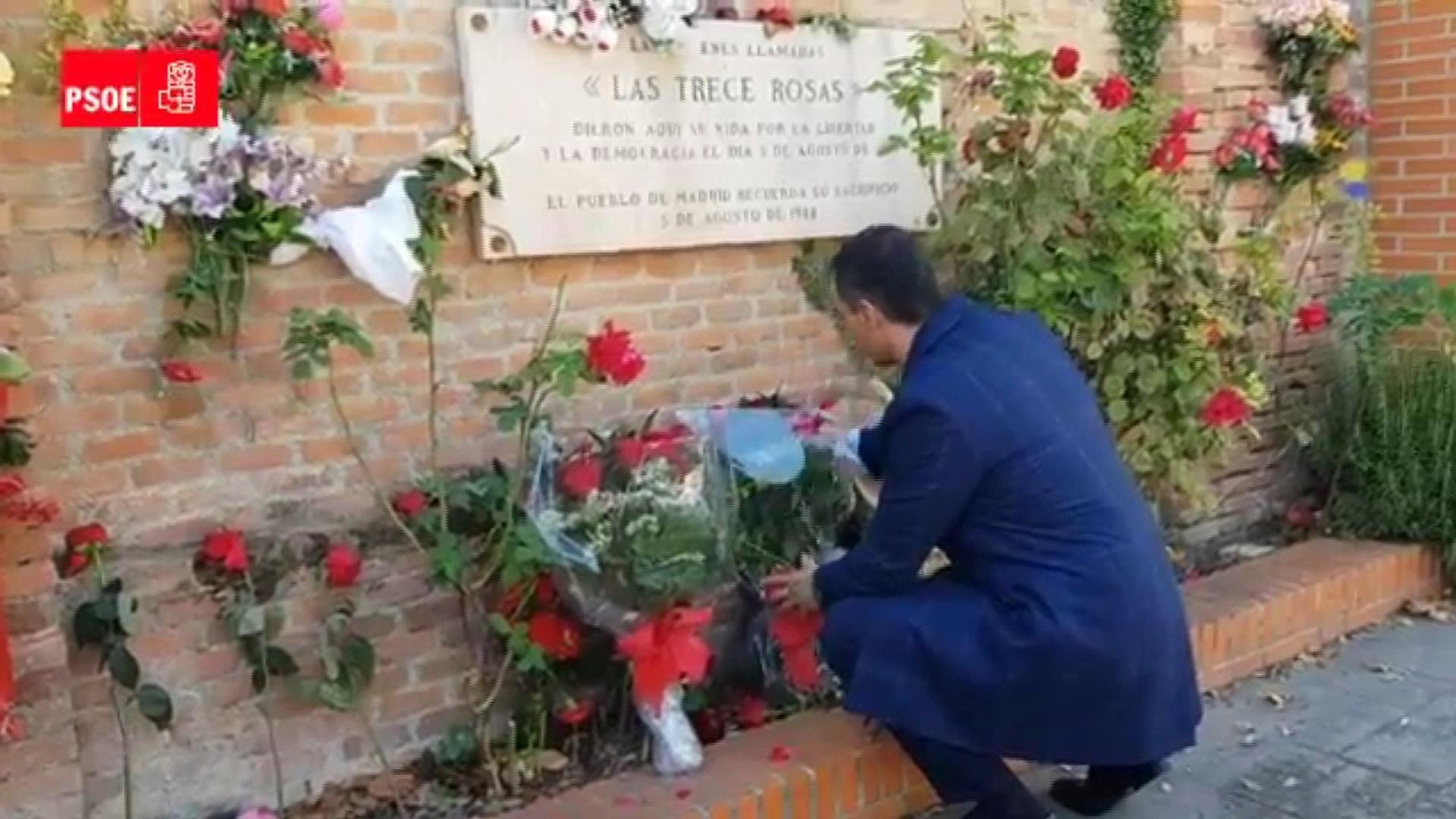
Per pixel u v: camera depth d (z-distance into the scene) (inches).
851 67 152.9
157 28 110.8
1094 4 175.8
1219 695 158.9
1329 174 198.5
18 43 105.0
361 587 124.3
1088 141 150.7
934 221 160.1
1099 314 150.7
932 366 108.9
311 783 122.9
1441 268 199.3
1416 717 152.0
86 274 109.3
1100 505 108.3
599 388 138.2
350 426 123.2
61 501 109.0
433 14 124.3
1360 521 195.2
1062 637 105.9
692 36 139.1
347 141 120.9
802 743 128.3
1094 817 129.5
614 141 135.3
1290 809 131.2
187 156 110.6
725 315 147.3
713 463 128.0
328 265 120.7
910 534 108.4
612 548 119.3
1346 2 199.3
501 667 127.0
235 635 117.4
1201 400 158.4
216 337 115.0
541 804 117.9
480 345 130.1
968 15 163.3
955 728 111.0
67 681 106.7
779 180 148.3
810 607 124.3
